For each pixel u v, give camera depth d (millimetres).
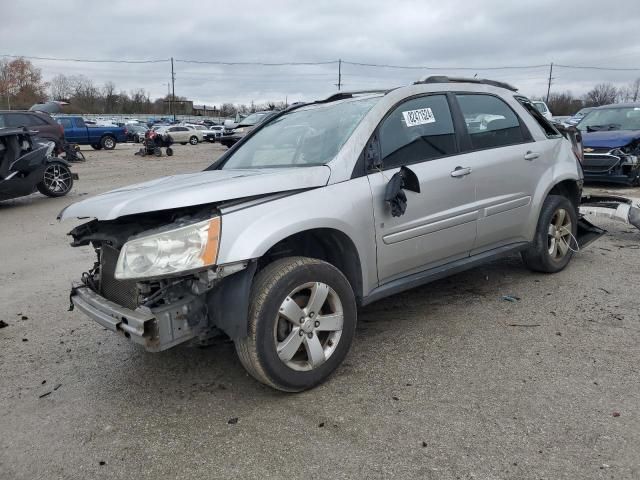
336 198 3434
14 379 3684
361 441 2799
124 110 101375
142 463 2717
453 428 2865
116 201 3145
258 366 3104
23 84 95625
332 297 3404
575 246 5547
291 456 2707
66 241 7980
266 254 3469
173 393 3412
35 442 2943
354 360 3711
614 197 6586
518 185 4719
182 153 26422
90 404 3324
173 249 2881
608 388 3195
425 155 4051
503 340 3924
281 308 3139
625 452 2602
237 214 3053
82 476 2643
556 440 2721
